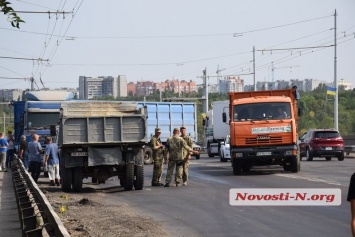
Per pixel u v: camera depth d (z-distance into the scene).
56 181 76.62
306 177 73.50
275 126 81.06
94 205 52.62
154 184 71.50
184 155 69.38
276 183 66.06
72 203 54.44
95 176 67.00
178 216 44.22
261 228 37.56
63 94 109.31
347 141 162.38
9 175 106.88
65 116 64.31
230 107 84.44
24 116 107.00
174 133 69.62
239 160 81.88
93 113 66.88
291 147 81.06
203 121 163.00
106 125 65.00
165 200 55.00
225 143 127.00
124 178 66.75
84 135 64.62
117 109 68.00
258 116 81.75
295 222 39.50
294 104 85.31
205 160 136.50
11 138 122.19
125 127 65.25
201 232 36.91
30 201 43.34
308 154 121.56
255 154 80.81
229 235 35.50
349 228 36.81
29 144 79.69
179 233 36.81
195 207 49.00
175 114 139.75
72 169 65.81
